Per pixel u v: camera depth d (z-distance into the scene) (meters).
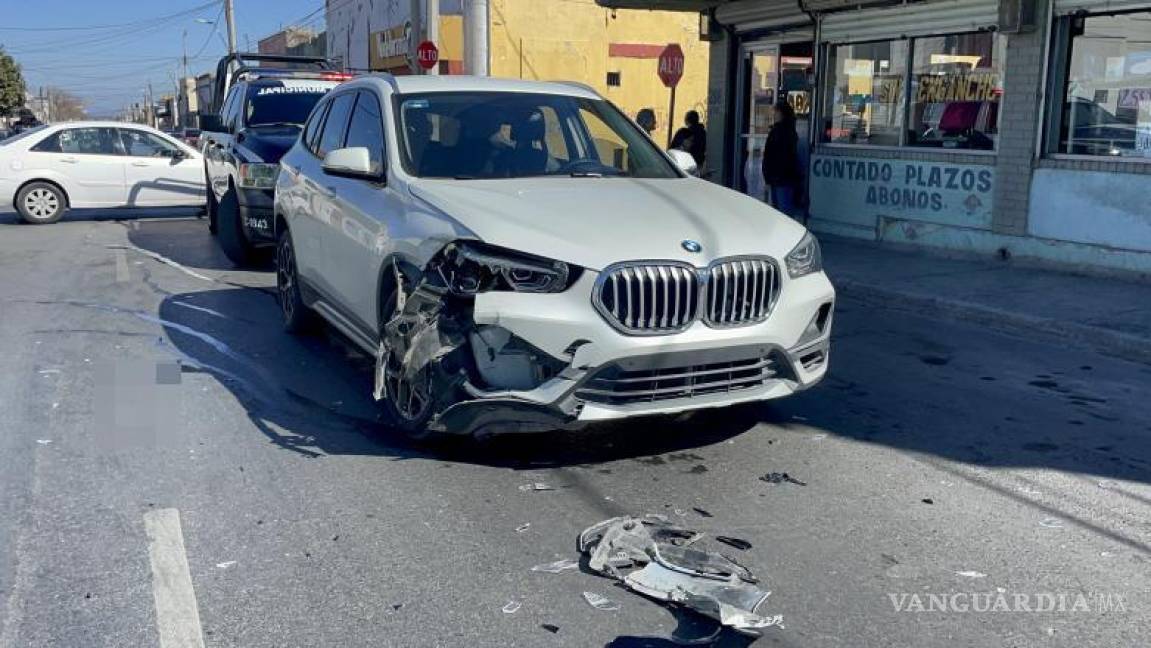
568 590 3.75
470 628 3.48
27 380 6.56
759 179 15.24
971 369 7.18
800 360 5.04
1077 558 4.09
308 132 7.77
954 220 11.57
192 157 17.25
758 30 14.52
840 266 11.02
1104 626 3.55
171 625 3.48
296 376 6.73
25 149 16.22
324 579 3.83
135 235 14.77
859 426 5.79
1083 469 5.14
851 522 4.42
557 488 4.76
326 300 6.77
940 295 9.22
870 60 12.76
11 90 65.75
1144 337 7.48
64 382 6.52
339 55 36.97
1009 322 8.43
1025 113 10.51
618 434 5.52
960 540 4.25
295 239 7.40
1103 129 9.98
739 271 4.70
